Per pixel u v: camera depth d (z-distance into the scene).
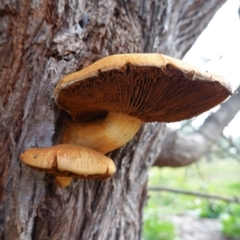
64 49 0.20
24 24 0.20
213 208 1.34
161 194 1.59
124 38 0.23
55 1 0.20
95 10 0.22
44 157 0.17
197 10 0.32
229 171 2.15
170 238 0.93
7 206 0.21
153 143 0.28
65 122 0.22
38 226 0.22
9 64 0.20
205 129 0.54
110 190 0.25
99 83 0.17
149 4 0.25
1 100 0.20
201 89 0.17
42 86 0.20
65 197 0.22
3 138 0.21
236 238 1.06
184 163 0.50
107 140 0.21
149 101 0.18
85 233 0.25
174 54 0.30
